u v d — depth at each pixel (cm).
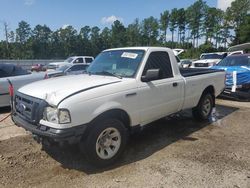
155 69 491
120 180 395
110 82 452
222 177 401
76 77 502
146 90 488
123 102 447
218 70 741
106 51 588
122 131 450
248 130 627
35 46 8138
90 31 9156
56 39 8488
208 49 6788
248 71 970
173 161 455
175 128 639
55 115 384
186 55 6644
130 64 506
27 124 420
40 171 425
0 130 620
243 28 6488
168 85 538
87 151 415
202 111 678
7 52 7125
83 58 2572
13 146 517
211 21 8181
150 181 391
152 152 495
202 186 378
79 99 395
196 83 627
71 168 434
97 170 427
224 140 558
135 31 9731
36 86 455
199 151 498
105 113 425
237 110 837
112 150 441
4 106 799
